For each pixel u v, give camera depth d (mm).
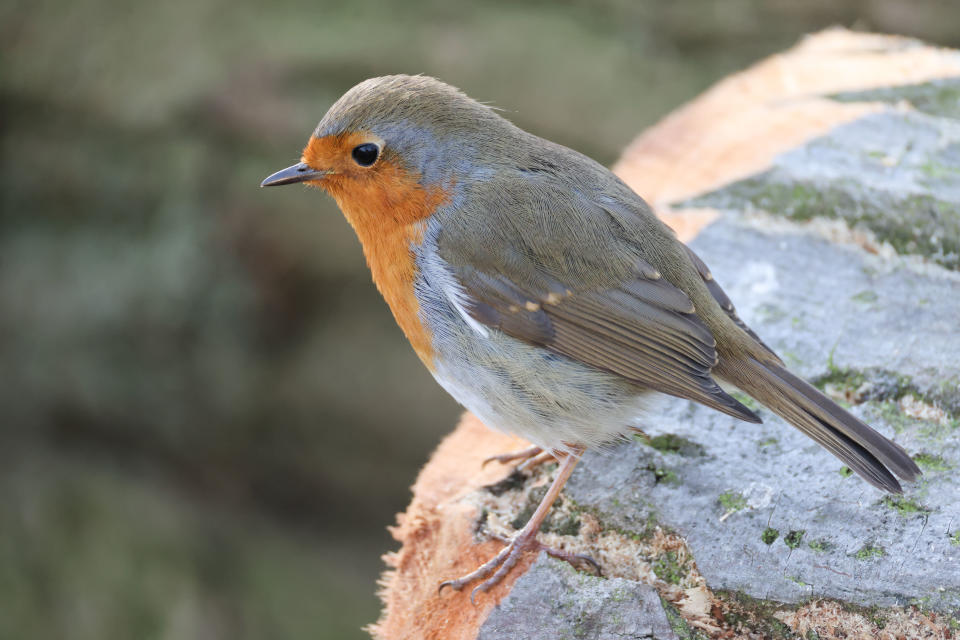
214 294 13906
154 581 13617
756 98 9031
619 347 6172
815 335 6664
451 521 6047
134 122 14875
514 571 5613
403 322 6637
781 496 5719
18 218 14930
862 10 16500
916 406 6219
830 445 5582
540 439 6324
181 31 15680
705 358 6070
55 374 14328
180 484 14258
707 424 6305
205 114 14758
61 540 14023
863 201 7340
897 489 5301
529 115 15289
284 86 14992
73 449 14523
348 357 13766
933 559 5285
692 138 8680
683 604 5387
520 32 16156
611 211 6395
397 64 15492
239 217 14016
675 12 16609
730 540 5551
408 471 13586
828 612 5238
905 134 8055
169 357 14078
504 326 6270
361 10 16172
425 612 5648
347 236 13789
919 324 6668
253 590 13492
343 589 13344
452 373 6477
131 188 14570
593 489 5949
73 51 15570
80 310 14242
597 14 16734
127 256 14336
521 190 6406
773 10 16703
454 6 16422
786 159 7879
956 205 7188
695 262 6656
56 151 14945
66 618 13633
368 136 6371
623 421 6238
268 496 14102
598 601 5242
